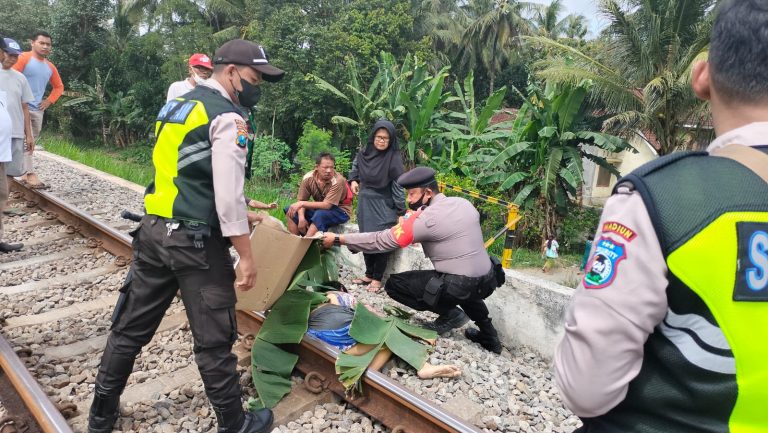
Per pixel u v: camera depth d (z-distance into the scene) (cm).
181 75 2389
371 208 503
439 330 396
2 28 2492
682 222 89
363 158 507
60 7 2570
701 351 89
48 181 773
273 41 1834
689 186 92
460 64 3562
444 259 371
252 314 340
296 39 1861
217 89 224
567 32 3919
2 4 2538
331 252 377
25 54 660
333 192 532
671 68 1104
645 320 91
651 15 1079
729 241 87
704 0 1051
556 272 920
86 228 545
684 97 1093
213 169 206
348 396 280
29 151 636
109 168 1077
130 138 2708
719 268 87
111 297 414
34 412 245
